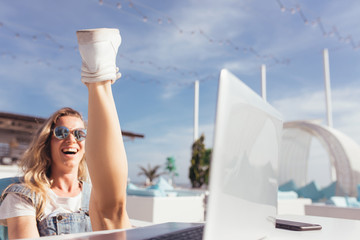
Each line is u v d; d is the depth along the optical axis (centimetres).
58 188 124
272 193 83
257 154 70
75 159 124
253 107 65
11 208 107
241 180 59
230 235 54
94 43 67
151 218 500
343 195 858
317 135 1017
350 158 882
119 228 75
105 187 67
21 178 120
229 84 52
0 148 1012
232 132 53
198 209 571
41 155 122
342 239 83
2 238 115
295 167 1067
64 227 113
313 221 121
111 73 68
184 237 74
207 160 1220
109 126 66
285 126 1071
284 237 83
